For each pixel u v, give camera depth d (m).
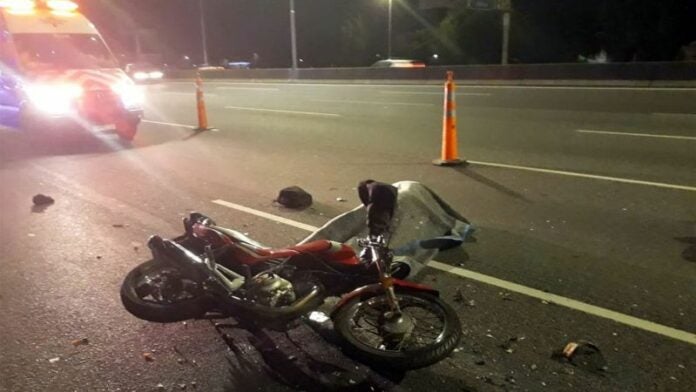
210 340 4.52
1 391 3.96
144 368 4.19
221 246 4.41
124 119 13.16
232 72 42.69
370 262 4.32
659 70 23.08
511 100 19.84
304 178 9.61
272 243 6.60
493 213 7.43
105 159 11.48
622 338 4.45
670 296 5.09
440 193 8.41
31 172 10.38
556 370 4.07
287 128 15.29
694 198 7.84
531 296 5.14
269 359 4.27
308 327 4.65
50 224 7.39
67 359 4.32
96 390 3.96
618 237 6.50
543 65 26.36
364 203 4.54
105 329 4.71
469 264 5.84
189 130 15.49
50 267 6.00
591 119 14.90
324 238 5.74
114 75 13.29
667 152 10.62
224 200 8.38
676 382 3.92
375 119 16.42
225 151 12.21
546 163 10.09
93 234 6.98
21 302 5.23
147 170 10.45
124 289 4.43
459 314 4.84
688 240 6.37
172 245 4.43
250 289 4.13
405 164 10.38
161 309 4.31
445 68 30.05
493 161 10.40
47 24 13.36
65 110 12.40
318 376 4.06
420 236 6.06
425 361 3.84
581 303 5.00
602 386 3.90
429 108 18.59
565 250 6.16
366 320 4.20
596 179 8.93
